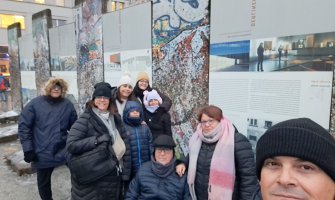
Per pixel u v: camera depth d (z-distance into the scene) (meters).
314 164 0.62
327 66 2.37
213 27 3.42
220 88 3.37
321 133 0.64
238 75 3.13
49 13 8.01
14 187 4.23
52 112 3.28
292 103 2.62
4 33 28.78
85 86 6.49
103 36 5.70
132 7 4.84
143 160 2.82
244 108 3.07
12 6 28.83
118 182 2.61
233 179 2.16
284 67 2.68
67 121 3.39
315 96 2.46
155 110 3.34
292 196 0.62
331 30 2.33
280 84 2.72
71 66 7.03
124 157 2.71
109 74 5.64
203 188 2.28
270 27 2.79
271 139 0.67
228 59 3.24
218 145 2.22
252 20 2.96
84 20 6.32
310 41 2.47
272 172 0.67
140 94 3.72
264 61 2.85
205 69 3.58
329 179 0.63
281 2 2.68
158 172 2.45
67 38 7.09
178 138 4.11
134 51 4.89
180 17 3.92
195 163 2.34
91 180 2.45
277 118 2.74
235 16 3.13
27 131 3.19
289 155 0.63
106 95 2.60
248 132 3.03
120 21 5.19
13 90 11.37
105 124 2.58
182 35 3.91
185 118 3.96
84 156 2.46
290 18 2.62
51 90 3.31
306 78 2.51
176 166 2.51
